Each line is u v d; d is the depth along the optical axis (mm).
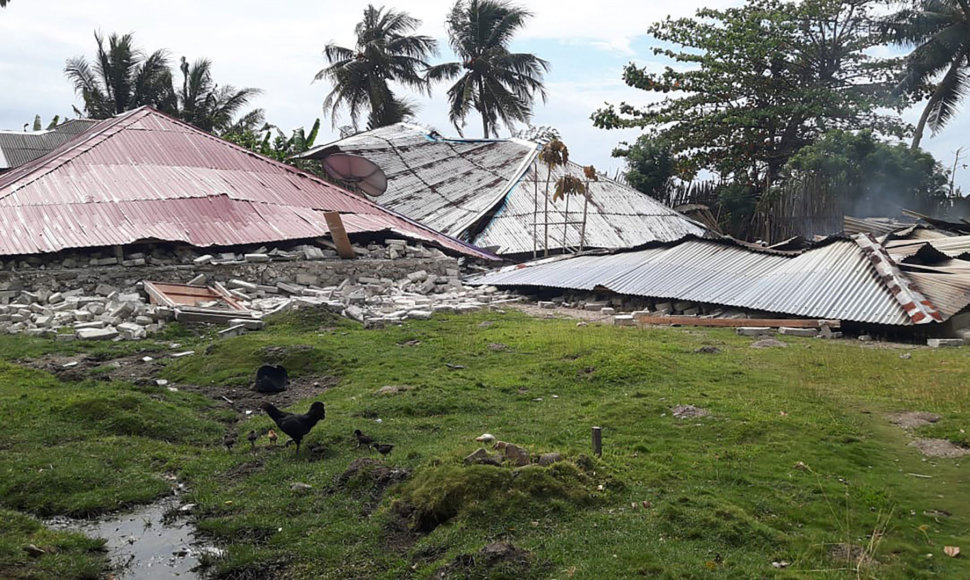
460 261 31781
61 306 21469
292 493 9156
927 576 6922
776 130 49906
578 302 25422
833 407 12070
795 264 22828
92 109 59375
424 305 23797
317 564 7570
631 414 11766
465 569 7074
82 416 11703
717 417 11453
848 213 41281
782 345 17375
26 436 10852
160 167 31328
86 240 24234
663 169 49531
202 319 20359
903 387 13367
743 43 45844
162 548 8102
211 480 9734
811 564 7086
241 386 14570
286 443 10914
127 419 11594
